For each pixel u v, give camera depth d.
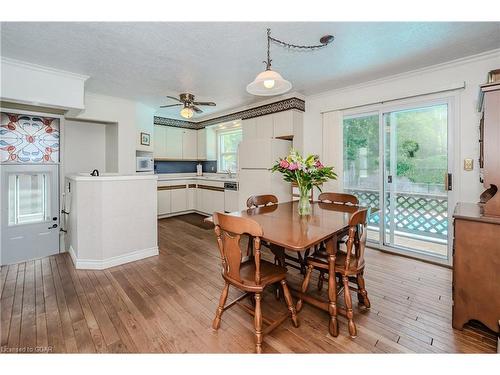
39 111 3.47
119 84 3.66
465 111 2.77
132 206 3.08
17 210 3.32
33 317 1.93
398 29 2.19
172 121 5.93
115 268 2.88
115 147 4.43
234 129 5.99
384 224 3.49
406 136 3.30
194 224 5.05
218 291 2.35
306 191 2.27
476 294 1.71
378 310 2.02
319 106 4.09
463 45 2.47
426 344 1.63
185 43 2.44
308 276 1.97
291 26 2.14
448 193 2.92
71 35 2.29
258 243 1.55
